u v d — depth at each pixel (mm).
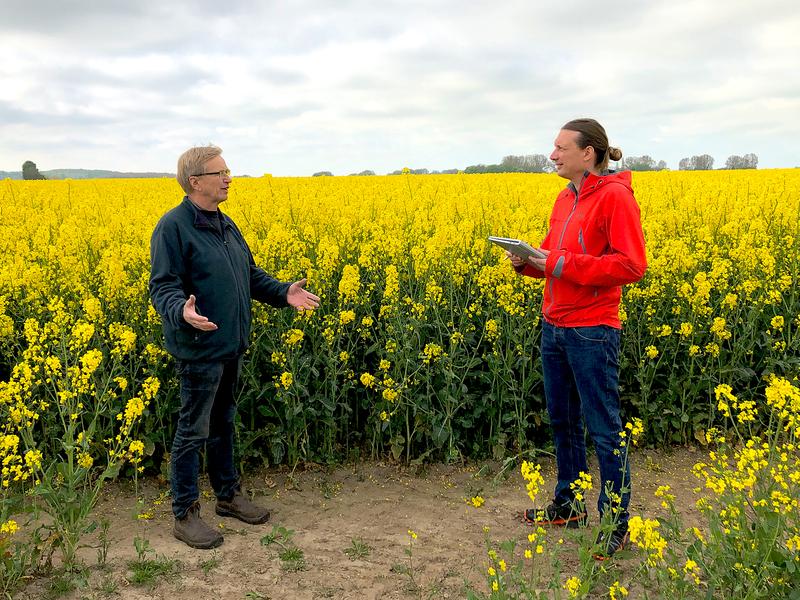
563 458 3695
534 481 2633
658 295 5133
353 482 4449
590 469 4594
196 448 3486
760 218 7781
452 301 5105
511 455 4770
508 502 4141
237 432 4402
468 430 4938
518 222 7281
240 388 4453
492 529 3762
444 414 4598
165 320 3346
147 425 4281
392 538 3660
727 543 2564
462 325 4910
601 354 3295
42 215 9562
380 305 5418
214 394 3461
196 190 3363
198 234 3365
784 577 2480
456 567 3326
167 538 3590
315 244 6648
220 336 3375
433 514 3979
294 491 4301
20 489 4043
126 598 2971
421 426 4652
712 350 4816
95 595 2971
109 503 4055
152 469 4516
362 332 4875
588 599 2971
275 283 3807
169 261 3281
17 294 5105
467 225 6539
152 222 8008
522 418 4711
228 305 3396
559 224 3449
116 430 4391
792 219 7438
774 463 2844
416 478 4520
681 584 2523
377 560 3402
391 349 4586
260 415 4707
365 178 18969
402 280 5480
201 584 3123
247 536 3652
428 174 21266
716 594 2631
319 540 3625
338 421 4852
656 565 2525
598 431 3367
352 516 3953
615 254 3105
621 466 3342
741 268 5582
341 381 4973
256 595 3029
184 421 3459
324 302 5164
